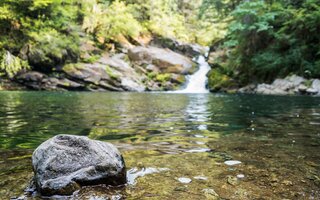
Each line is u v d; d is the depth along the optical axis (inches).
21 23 938.1
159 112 342.3
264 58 874.8
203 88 1021.2
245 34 961.5
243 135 200.8
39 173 100.7
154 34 1408.7
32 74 858.1
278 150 159.0
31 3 946.1
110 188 102.4
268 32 910.4
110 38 1211.9
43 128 221.9
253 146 168.2
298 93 751.7
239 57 965.8
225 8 1259.2
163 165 130.6
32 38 917.8
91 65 964.0
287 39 860.0
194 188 104.7
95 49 1101.7
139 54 1155.3
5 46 877.8
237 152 154.6
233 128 229.8
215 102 496.7
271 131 216.2
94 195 95.6
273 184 109.3
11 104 418.0
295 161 138.6
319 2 833.5
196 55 1379.2
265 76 919.0
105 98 576.1
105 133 205.6
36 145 167.3
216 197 97.3
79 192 97.0
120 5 1349.7
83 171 102.2
